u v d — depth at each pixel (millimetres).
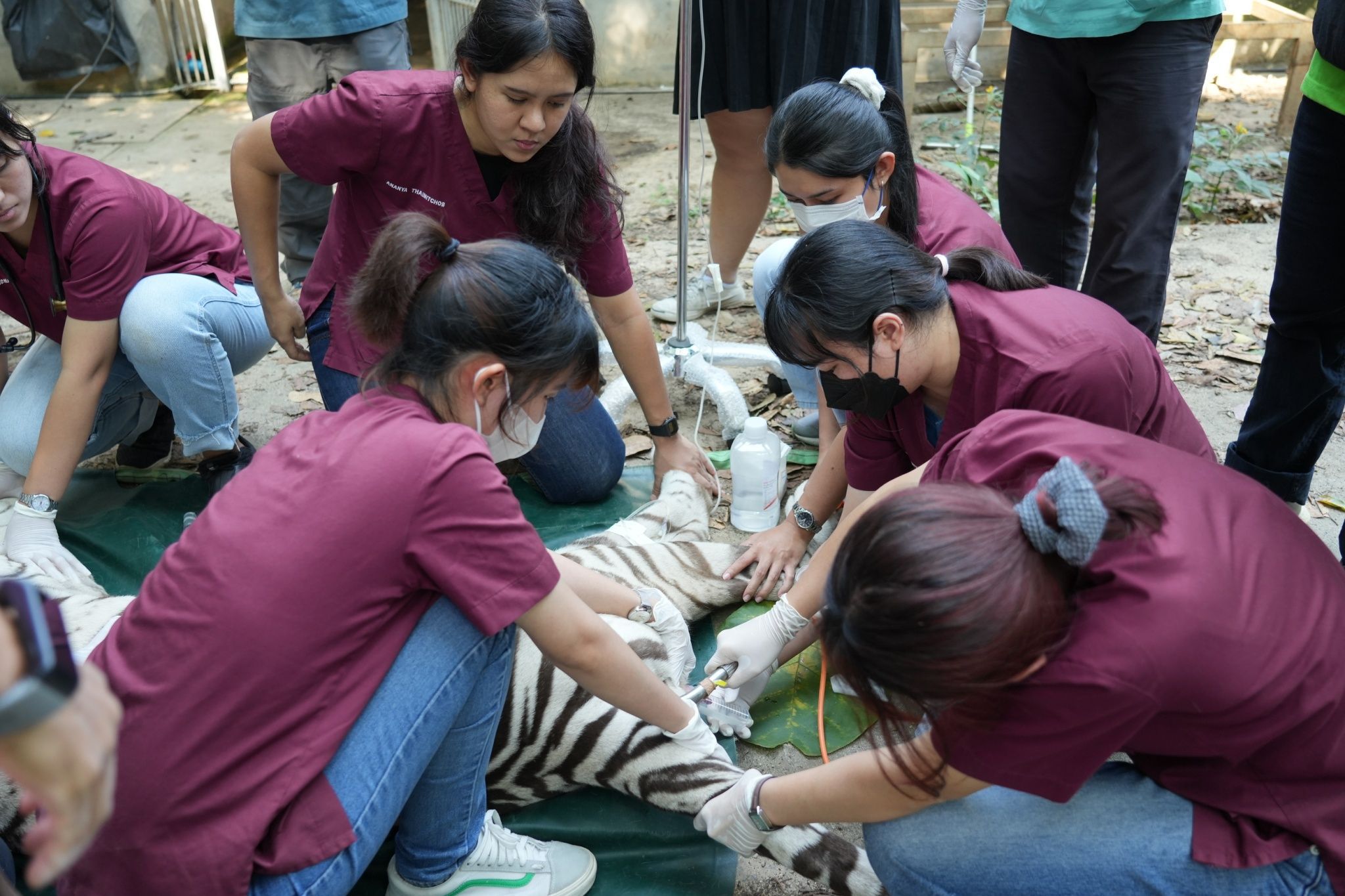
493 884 2002
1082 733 1486
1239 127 5648
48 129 6824
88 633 2354
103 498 3250
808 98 2344
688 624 2695
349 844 1704
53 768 930
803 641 2400
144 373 2953
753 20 3473
